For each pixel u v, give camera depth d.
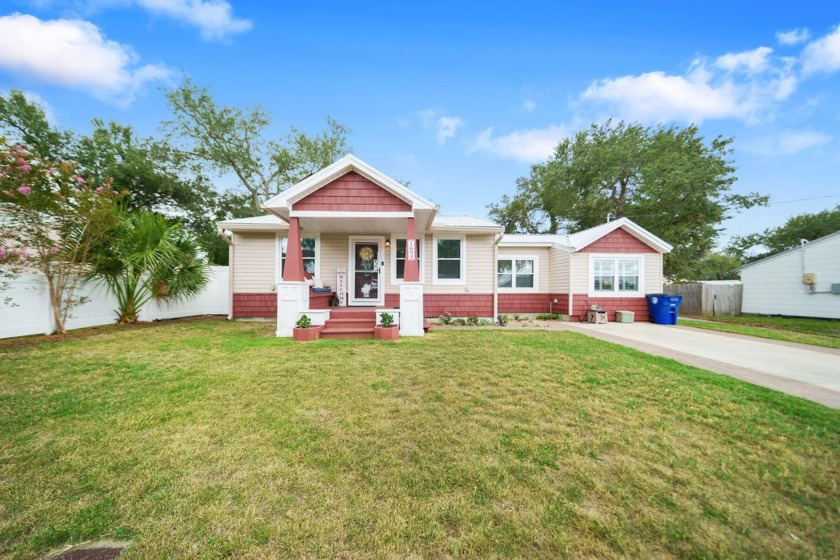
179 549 1.63
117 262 8.62
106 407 3.35
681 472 2.36
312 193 7.98
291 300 7.73
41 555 1.59
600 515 1.91
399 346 6.46
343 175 8.04
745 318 13.41
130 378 4.28
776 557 1.64
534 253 13.12
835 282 12.22
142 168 15.91
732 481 2.26
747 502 2.06
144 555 1.59
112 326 8.62
